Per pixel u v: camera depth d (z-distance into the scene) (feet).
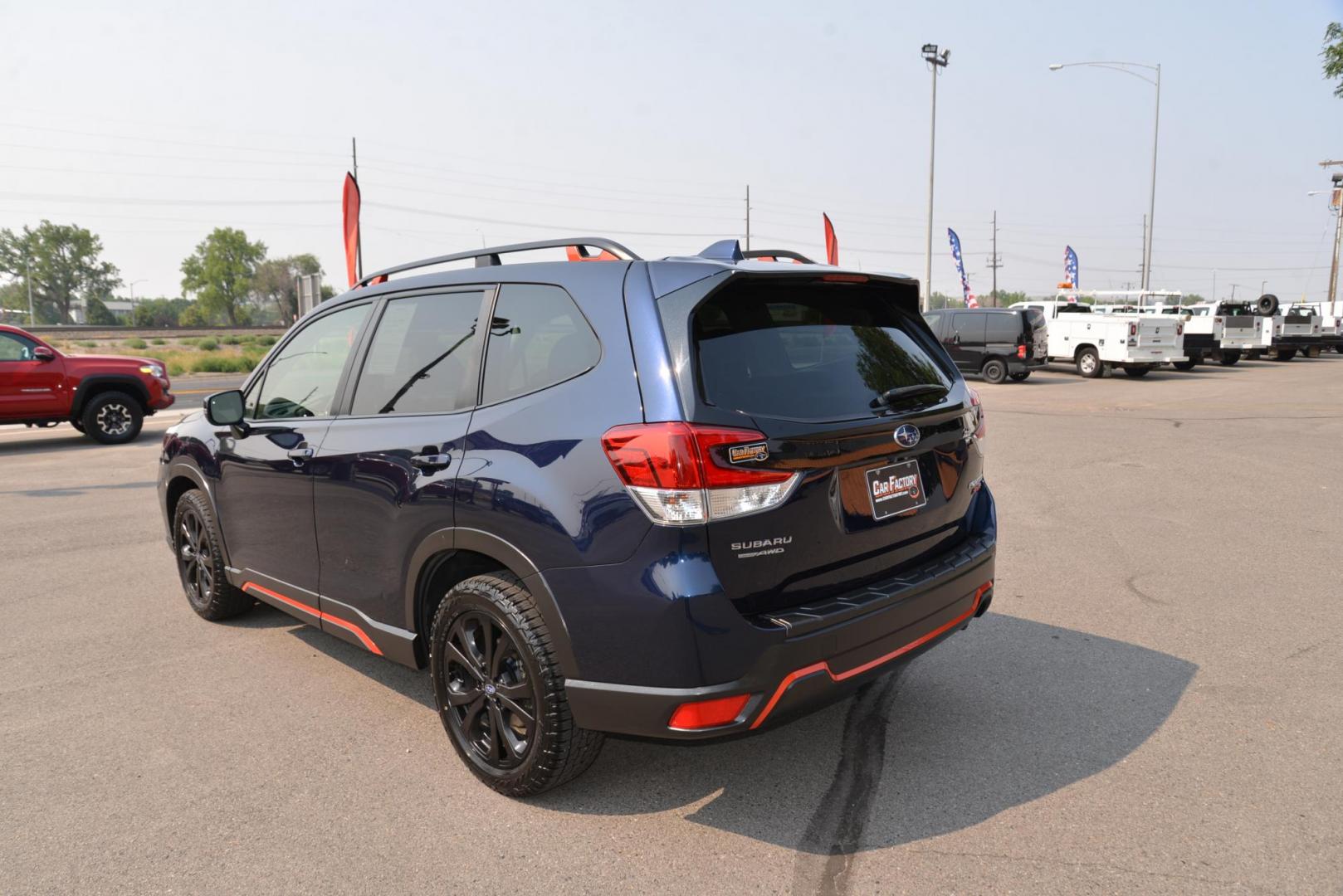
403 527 10.53
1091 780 10.02
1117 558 19.15
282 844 9.04
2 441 43.65
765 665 8.29
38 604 17.12
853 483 9.23
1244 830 8.93
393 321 11.77
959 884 8.16
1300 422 41.68
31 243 400.26
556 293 9.72
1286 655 13.58
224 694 12.89
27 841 9.14
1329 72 75.82
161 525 23.86
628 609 8.35
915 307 11.50
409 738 11.44
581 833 9.17
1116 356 74.13
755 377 8.79
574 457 8.74
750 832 9.12
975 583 10.61
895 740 11.09
